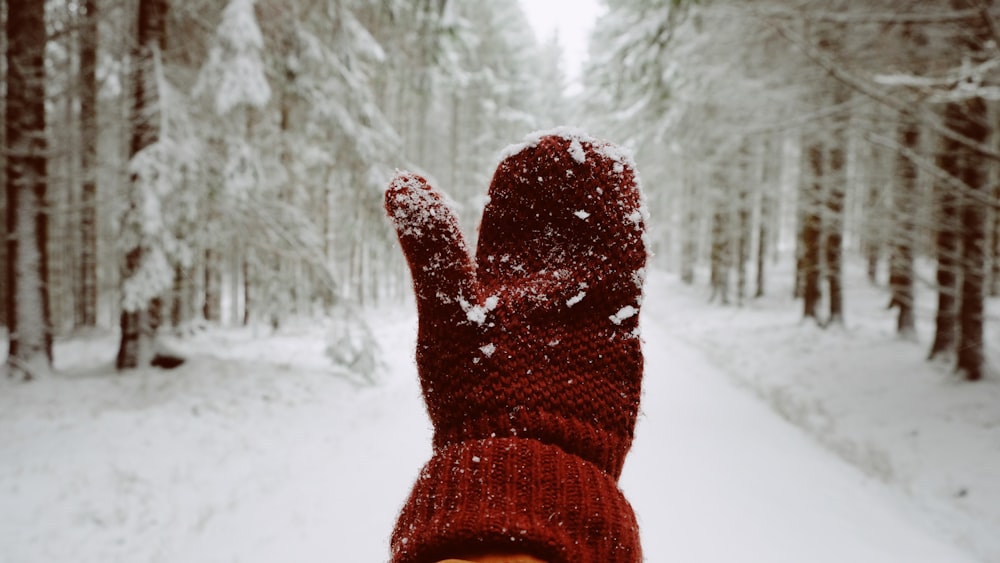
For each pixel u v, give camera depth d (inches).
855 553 171.9
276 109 395.2
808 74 310.0
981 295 346.9
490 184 44.9
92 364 425.1
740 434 286.2
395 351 534.9
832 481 230.1
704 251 1514.5
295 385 364.8
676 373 445.7
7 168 355.9
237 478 225.9
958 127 308.2
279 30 352.8
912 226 322.0
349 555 169.9
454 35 344.5
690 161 559.2
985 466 239.9
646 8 305.6
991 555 179.9
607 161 42.7
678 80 359.3
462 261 37.2
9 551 170.1
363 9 388.8
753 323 732.7
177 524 188.5
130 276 329.7
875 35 286.4
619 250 40.8
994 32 221.6
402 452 257.3
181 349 446.3
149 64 332.8
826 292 876.6
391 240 357.1
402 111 922.7
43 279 359.6
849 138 343.9
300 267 407.5
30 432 256.8
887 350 473.7
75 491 205.2
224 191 334.3
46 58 392.8
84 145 372.2
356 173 367.6
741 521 187.0
